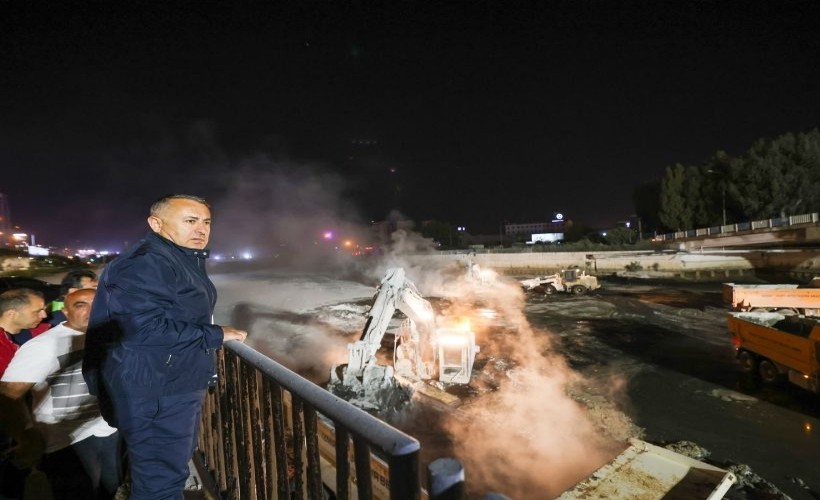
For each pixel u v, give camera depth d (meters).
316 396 1.55
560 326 20.66
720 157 54.78
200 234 2.08
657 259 41.84
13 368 2.57
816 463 7.97
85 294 2.86
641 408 10.68
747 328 12.10
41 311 3.16
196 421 2.05
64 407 2.74
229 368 2.58
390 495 1.15
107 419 1.88
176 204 2.00
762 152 50.09
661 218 57.88
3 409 2.49
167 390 1.85
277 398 1.98
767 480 7.53
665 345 16.50
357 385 10.42
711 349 15.60
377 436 1.19
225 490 2.79
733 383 12.07
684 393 11.59
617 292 31.11
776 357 11.06
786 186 46.69
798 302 15.12
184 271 1.94
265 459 2.17
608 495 3.85
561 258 48.72
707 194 53.59
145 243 1.92
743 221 51.50
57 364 2.71
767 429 9.30
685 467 4.16
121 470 3.08
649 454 4.42
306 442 1.64
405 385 10.91
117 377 1.79
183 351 1.81
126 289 1.74
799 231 37.62
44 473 2.74
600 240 64.38
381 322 10.88
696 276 38.75
